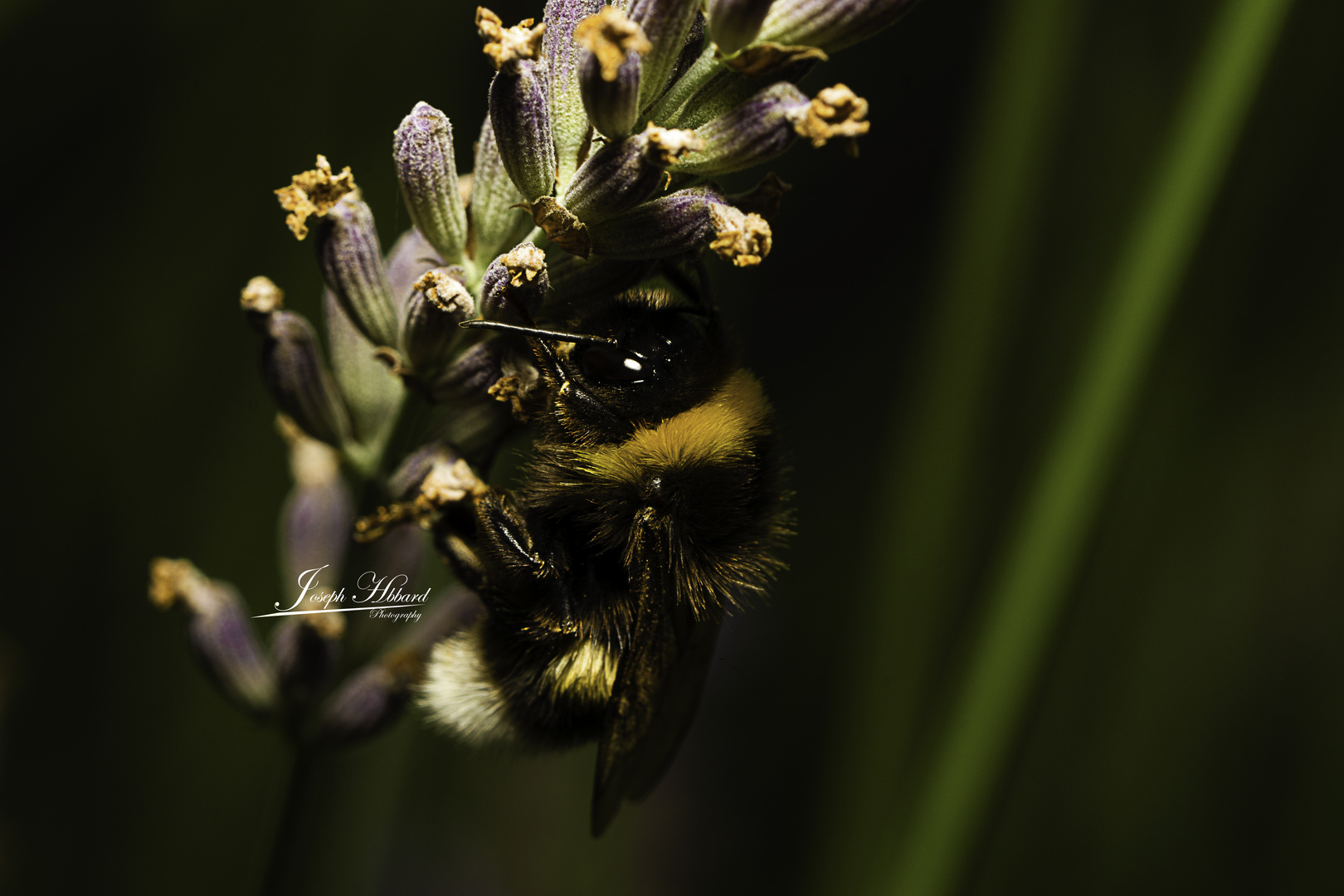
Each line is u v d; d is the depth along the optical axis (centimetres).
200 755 21
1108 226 20
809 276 26
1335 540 21
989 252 20
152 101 21
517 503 19
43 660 21
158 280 21
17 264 21
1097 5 20
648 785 19
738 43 17
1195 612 21
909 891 19
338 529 19
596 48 17
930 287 21
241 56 21
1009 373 20
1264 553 21
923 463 20
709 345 18
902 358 25
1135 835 21
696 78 17
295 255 21
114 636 21
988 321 20
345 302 18
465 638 19
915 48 24
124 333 21
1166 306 19
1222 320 21
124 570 21
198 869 21
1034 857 21
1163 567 21
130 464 21
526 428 18
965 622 20
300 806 19
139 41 21
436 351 18
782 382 26
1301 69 21
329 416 18
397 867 21
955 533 20
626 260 17
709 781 25
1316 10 21
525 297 17
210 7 21
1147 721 21
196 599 19
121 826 21
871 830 20
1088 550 19
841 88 17
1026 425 20
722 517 18
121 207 21
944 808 19
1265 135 21
